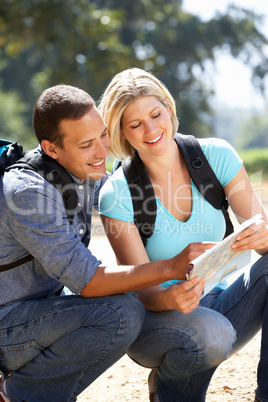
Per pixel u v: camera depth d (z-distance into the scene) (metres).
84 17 22.97
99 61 23.69
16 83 53.25
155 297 3.04
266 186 23.12
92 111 3.00
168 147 3.31
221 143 3.43
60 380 3.02
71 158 3.03
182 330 2.97
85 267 2.91
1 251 2.98
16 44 24.88
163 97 3.30
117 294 2.98
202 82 49.06
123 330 2.88
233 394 3.61
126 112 3.25
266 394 3.16
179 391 3.14
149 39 45.84
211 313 3.07
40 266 3.06
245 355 4.36
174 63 48.34
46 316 2.94
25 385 3.05
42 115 2.99
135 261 3.26
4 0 22.09
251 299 3.19
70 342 2.91
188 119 49.16
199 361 2.95
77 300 2.97
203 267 2.78
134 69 3.37
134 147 3.34
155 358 3.13
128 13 45.34
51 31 22.95
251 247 3.04
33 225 2.88
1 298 3.00
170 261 2.89
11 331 2.98
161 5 46.22
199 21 47.97
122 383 3.95
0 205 2.96
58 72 30.73
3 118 42.19
